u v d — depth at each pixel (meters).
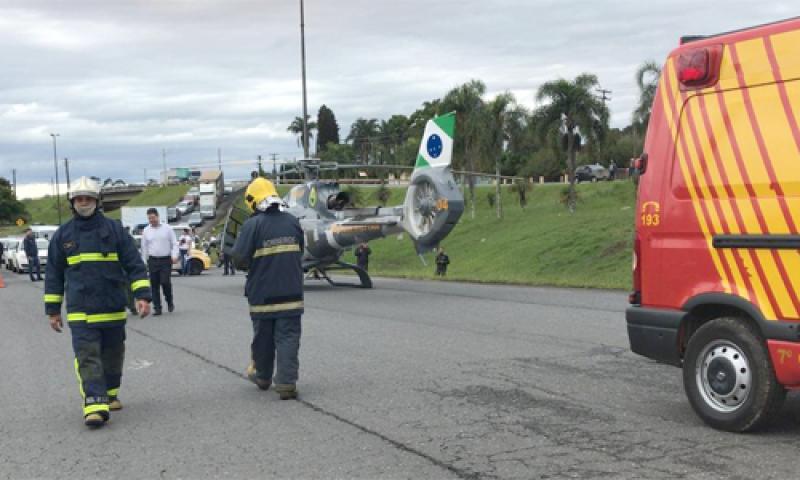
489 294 17.27
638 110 41.38
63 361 10.02
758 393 5.64
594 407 6.72
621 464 5.18
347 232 19.05
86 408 6.52
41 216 128.88
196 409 7.11
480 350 9.77
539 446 5.63
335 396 7.44
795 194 5.46
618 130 68.38
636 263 6.60
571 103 43.34
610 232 35.59
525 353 9.45
